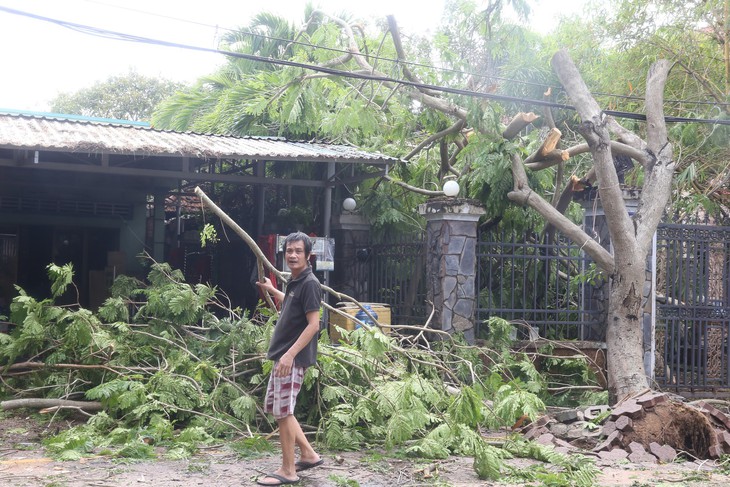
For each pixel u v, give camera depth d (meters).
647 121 9.74
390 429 6.59
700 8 12.84
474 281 11.29
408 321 12.33
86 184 12.80
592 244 9.55
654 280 11.03
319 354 7.30
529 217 11.99
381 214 13.51
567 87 9.46
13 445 6.69
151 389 7.43
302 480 5.70
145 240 13.30
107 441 6.65
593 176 11.52
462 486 5.78
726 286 11.21
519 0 11.71
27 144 9.79
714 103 11.02
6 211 12.36
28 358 8.43
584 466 6.23
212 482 5.58
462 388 6.93
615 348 9.16
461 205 11.13
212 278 15.38
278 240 12.70
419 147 12.52
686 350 11.07
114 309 8.56
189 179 11.48
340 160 11.95
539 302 12.53
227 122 16.73
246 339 8.08
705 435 7.45
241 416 7.18
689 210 12.49
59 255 12.84
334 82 12.39
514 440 7.39
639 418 7.59
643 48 13.59
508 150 10.88
